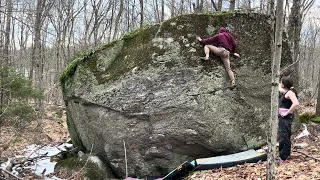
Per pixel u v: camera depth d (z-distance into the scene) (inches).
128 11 910.4
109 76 311.9
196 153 294.0
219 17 312.3
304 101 636.1
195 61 295.0
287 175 206.8
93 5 854.5
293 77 321.4
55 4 919.0
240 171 233.1
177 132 284.7
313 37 1181.7
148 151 295.9
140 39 313.6
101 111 309.0
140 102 292.0
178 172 257.3
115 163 311.7
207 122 284.8
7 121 472.4
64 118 707.4
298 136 307.7
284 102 239.1
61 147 445.7
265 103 304.3
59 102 904.9
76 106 339.3
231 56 303.7
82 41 1071.6
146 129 293.0
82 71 325.1
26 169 335.6
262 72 307.7
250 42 311.4
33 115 501.0
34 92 526.9
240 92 299.3
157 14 944.3
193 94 287.3
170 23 306.5
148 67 296.0
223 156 273.3
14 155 389.1
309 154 251.9
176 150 293.0
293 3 471.5
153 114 288.7
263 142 297.1
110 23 923.4
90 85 316.2
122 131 299.6
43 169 339.0
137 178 290.8
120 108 296.8
